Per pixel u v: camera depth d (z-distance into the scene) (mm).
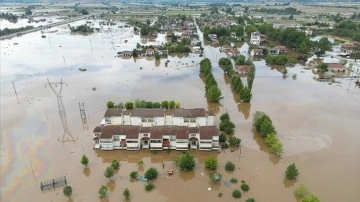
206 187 71375
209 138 83875
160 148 85438
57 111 110688
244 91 118938
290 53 198750
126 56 190125
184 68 166000
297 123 101750
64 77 150250
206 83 135125
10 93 129625
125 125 89875
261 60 184125
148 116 93188
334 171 76938
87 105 115500
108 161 81812
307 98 124000
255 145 88938
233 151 85875
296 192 68312
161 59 185125
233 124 97188
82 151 85938
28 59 184000
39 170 77250
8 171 77000
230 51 190125
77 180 73875
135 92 129625
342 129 97750
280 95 127438
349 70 161500
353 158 82250
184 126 89688
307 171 76938
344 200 66938
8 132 96000
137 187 71500
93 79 146875
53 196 68500
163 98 123312
